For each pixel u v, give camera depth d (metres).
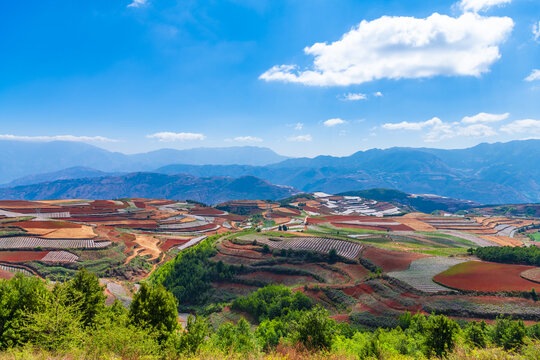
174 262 118.38
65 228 158.75
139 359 20.75
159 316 31.45
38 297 31.47
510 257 88.56
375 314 66.31
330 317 67.94
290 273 104.19
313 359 23.84
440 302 65.88
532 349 17.73
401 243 167.00
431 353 30.92
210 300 97.75
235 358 23.17
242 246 127.88
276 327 56.56
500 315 58.62
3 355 17.53
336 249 116.94
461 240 196.25
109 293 92.25
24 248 130.38
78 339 21.36
